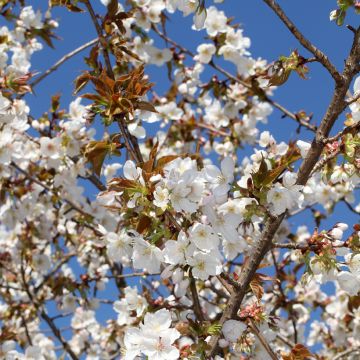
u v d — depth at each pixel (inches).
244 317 45.4
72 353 68.7
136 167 44.3
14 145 57.2
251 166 48.9
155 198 42.3
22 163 65.7
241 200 44.1
